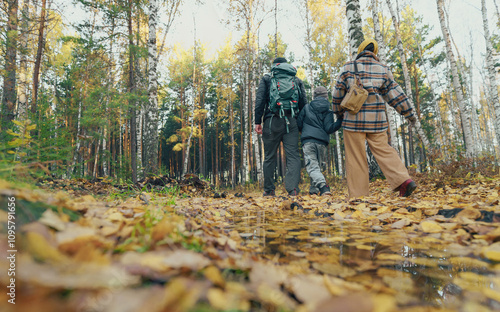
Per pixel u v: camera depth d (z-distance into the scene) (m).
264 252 1.12
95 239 0.65
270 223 1.96
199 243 0.94
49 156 2.15
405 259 1.01
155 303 0.38
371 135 2.97
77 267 0.45
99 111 8.48
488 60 11.69
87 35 9.59
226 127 31.66
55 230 0.71
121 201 2.34
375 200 2.66
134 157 8.96
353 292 0.59
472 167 5.01
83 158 7.95
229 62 21.73
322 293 0.56
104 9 9.23
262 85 4.02
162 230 0.81
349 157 3.05
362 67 3.00
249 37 15.13
